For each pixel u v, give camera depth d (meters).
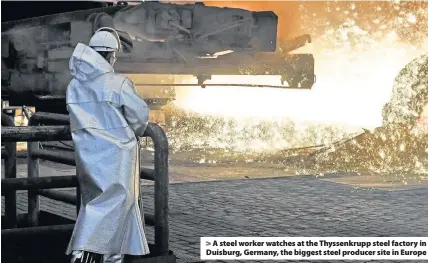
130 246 4.75
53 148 11.99
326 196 9.41
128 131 4.70
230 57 8.40
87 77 4.73
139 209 4.89
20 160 13.21
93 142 4.65
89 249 4.54
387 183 10.61
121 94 4.68
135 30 7.74
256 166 12.70
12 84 8.28
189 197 9.28
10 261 5.37
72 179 5.42
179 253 6.05
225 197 9.30
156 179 5.43
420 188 10.11
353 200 9.09
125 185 4.65
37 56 8.15
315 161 12.94
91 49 4.77
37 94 8.22
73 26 7.79
